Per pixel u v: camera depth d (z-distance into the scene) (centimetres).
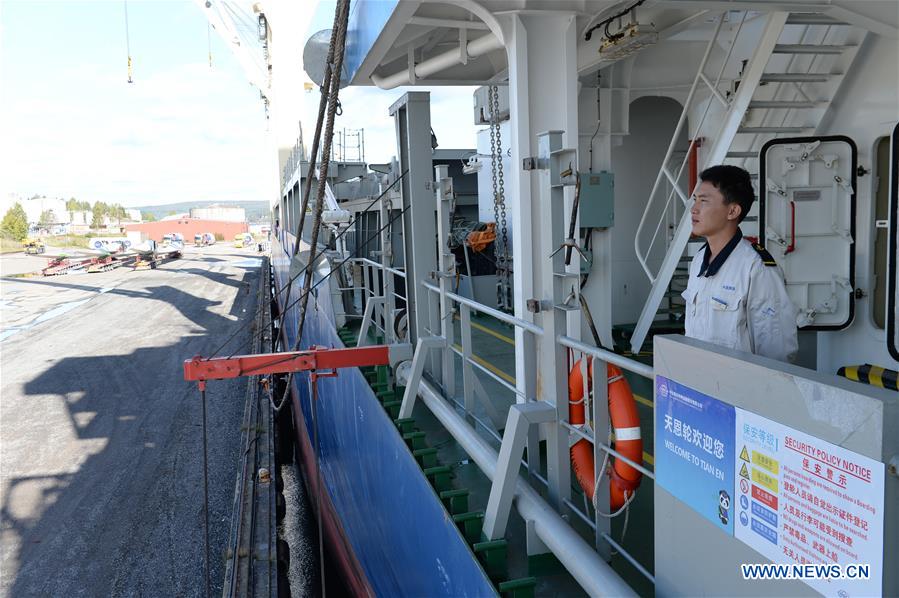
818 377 140
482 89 857
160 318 2197
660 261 743
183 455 920
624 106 639
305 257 998
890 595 125
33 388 1338
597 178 543
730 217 216
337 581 655
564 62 337
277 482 809
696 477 182
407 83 570
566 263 279
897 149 369
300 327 438
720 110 607
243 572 551
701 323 227
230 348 1616
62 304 2702
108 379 1380
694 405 180
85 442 995
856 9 370
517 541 293
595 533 266
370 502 528
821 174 449
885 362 434
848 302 452
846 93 448
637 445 265
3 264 5044
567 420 283
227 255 6047
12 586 621
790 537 147
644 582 255
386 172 713
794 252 457
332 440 736
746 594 163
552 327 275
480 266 902
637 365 210
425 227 548
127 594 600
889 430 122
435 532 335
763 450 154
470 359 411
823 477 136
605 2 323
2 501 802
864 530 127
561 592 255
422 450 384
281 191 2138
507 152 834
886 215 431
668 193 734
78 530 723
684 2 369
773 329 210
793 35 499
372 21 417
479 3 329
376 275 739
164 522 731
